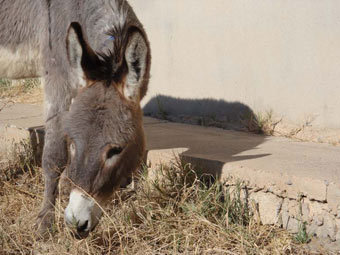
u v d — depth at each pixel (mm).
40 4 3441
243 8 4348
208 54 4539
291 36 4152
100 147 2883
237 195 3264
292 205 3170
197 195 3240
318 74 4055
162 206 3277
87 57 2973
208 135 4102
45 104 3361
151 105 4941
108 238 3084
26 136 4238
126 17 3291
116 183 2977
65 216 2863
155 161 3621
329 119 4031
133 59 2941
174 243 2980
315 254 2971
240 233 3021
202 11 4543
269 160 3422
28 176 3818
